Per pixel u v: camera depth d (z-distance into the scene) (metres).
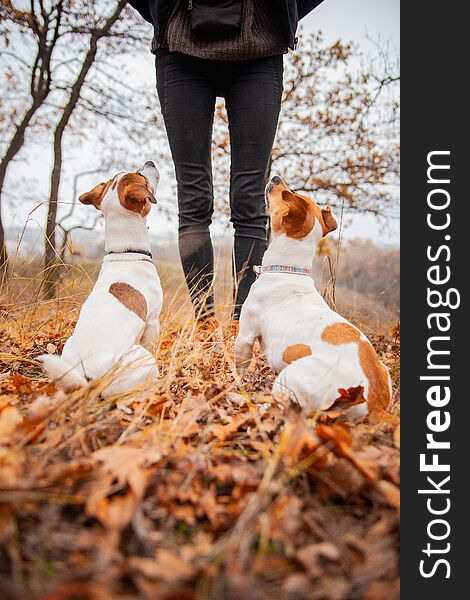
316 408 2.84
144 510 1.71
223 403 3.02
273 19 4.15
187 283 4.59
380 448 2.37
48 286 5.32
